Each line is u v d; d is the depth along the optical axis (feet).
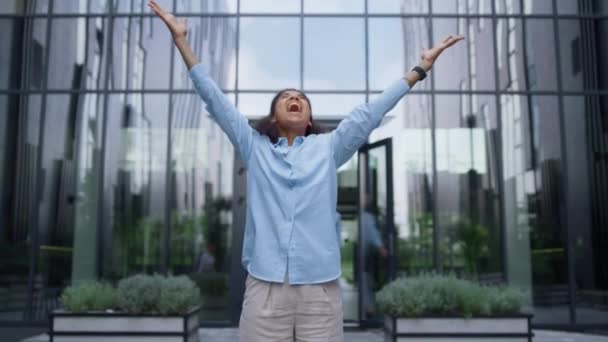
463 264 31.17
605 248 31.45
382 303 19.51
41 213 32.19
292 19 33.42
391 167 31.22
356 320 30.55
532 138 32.42
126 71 33.17
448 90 32.81
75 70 33.30
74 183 32.35
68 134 32.78
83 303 20.11
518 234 31.55
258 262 5.90
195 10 33.58
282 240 5.85
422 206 31.65
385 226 31.04
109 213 31.96
